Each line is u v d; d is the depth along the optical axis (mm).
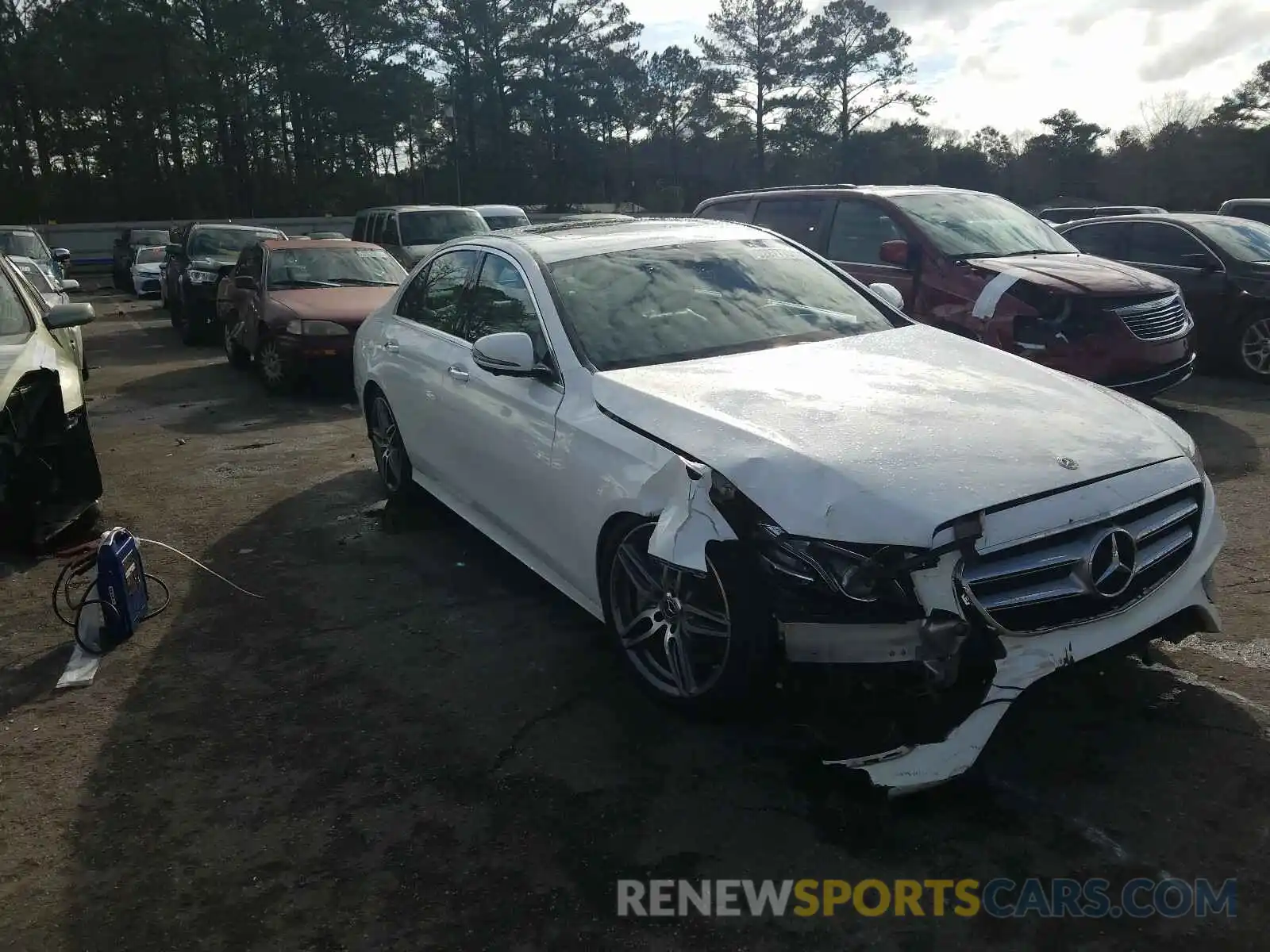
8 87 47312
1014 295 7094
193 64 44094
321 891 2715
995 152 62938
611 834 2893
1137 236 10352
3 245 19688
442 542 5492
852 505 2807
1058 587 2865
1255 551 4832
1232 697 3447
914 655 2742
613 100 55781
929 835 2816
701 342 4125
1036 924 2480
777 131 56281
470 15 52094
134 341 16000
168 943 2545
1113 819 2844
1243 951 2365
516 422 4172
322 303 10406
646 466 3340
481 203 55938
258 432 8672
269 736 3520
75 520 5742
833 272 4938
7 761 3418
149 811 3105
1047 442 3105
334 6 46438
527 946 2482
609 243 4773
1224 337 9586
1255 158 51219
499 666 3984
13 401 5418
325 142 51938
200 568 5219
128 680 3984
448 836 2918
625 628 3662
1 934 2598
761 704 3229
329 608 4625
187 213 49406
